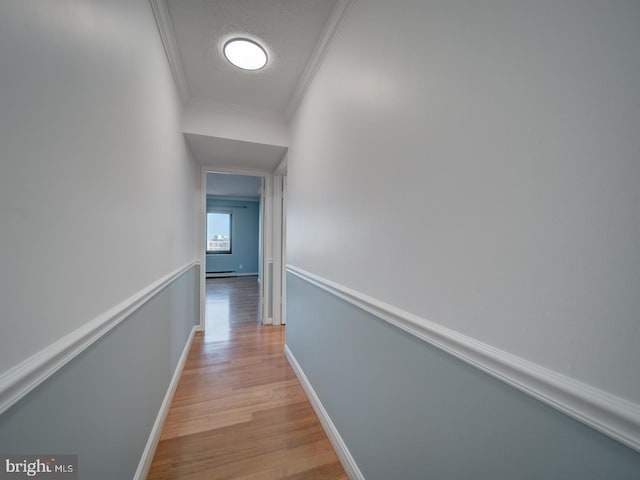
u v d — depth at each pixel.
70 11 0.61
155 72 1.27
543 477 0.46
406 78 0.82
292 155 2.23
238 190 6.28
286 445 1.35
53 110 0.55
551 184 0.45
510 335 0.51
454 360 0.64
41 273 0.52
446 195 0.66
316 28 1.39
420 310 0.75
